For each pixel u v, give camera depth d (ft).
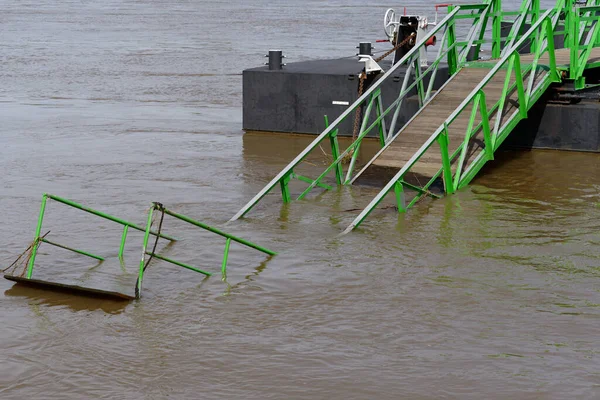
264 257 53.11
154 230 58.13
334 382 37.58
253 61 160.86
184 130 93.81
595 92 86.02
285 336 41.98
